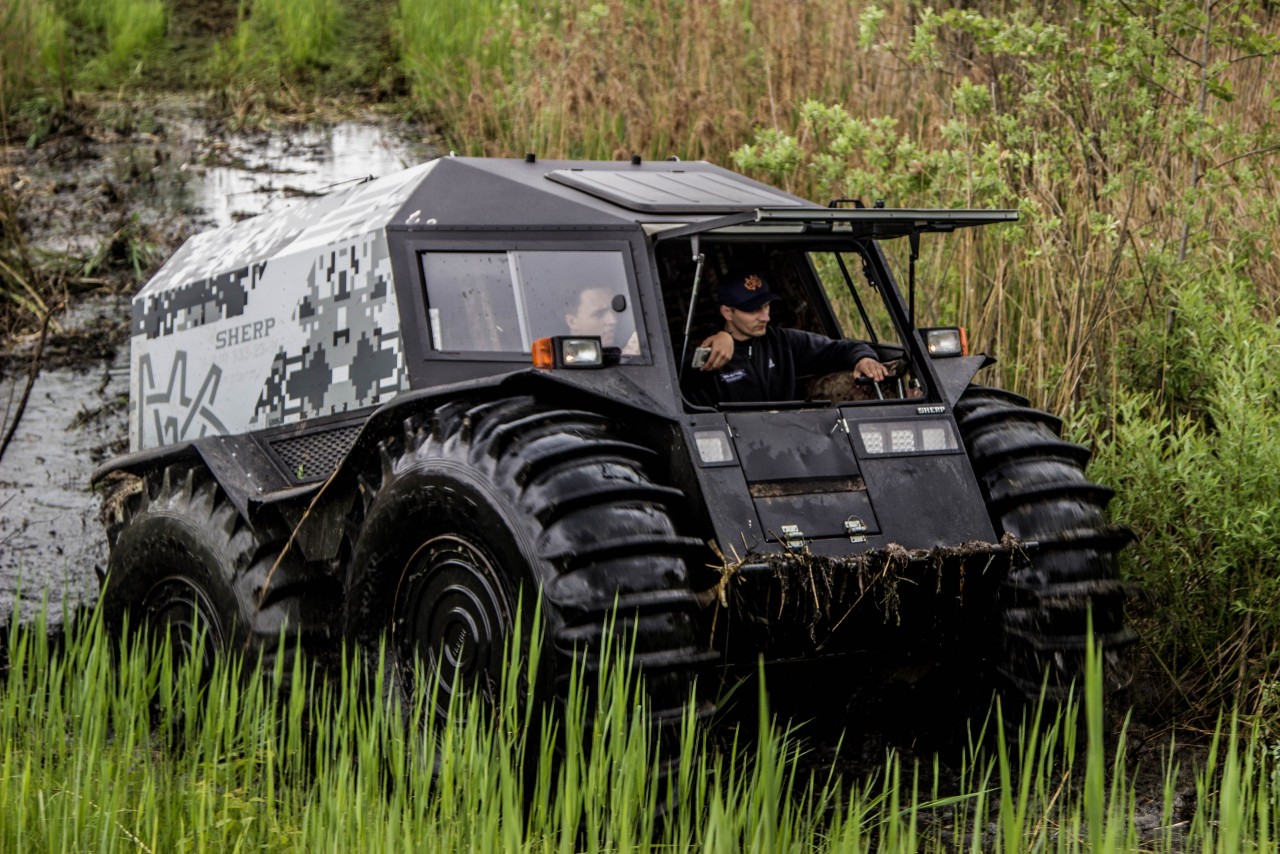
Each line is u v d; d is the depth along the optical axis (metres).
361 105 38.25
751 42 29.55
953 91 20.31
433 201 13.76
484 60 36.50
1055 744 12.09
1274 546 13.18
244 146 34.69
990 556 11.77
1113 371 16.27
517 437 11.20
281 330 14.70
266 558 13.56
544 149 28.67
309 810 9.60
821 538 11.29
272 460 14.36
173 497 14.58
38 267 27.75
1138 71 17.70
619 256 12.30
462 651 11.51
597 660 10.27
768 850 7.30
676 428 11.47
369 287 13.73
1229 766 7.69
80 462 21.56
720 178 14.77
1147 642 13.92
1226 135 17.55
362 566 12.43
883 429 12.09
